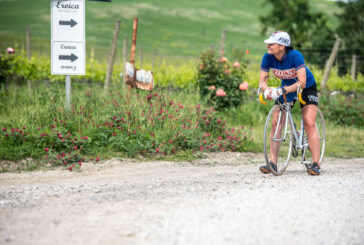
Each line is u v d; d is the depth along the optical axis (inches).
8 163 370.6
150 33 4372.5
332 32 2316.7
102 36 3592.5
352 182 312.7
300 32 2701.8
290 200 251.6
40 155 388.5
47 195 263.0
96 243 178.2
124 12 5383.9
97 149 421.1
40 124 437.7
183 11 6107.3
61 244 177.3
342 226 209.3
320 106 806.5
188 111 519.8
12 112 498.9
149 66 1207.6
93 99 514.0
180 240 181.6
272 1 3105.3
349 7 2422.5
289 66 345.4
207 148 475.8
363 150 565.9
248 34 4899.1
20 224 202.8
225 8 6806.1
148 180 321.7
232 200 246.8
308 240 188.4
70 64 490.9
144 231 191.9
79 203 241.9
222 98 709.3
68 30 489.7
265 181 309.1
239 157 470.3
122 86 554.6
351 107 797.2
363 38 2133.4
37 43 2588.6
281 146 360.8
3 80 672.4
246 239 185.5
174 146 454.3
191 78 1025.5
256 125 689.0
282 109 361.1
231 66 751.7
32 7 5265.8
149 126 461.1
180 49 3634.4
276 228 201.6
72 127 435.8
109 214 218.1
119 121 454.6
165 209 226.8
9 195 263.1
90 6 5472.4
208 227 198.7
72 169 372.5
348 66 1769.2
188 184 297.6
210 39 4402.1
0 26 3782.0
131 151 423.8
